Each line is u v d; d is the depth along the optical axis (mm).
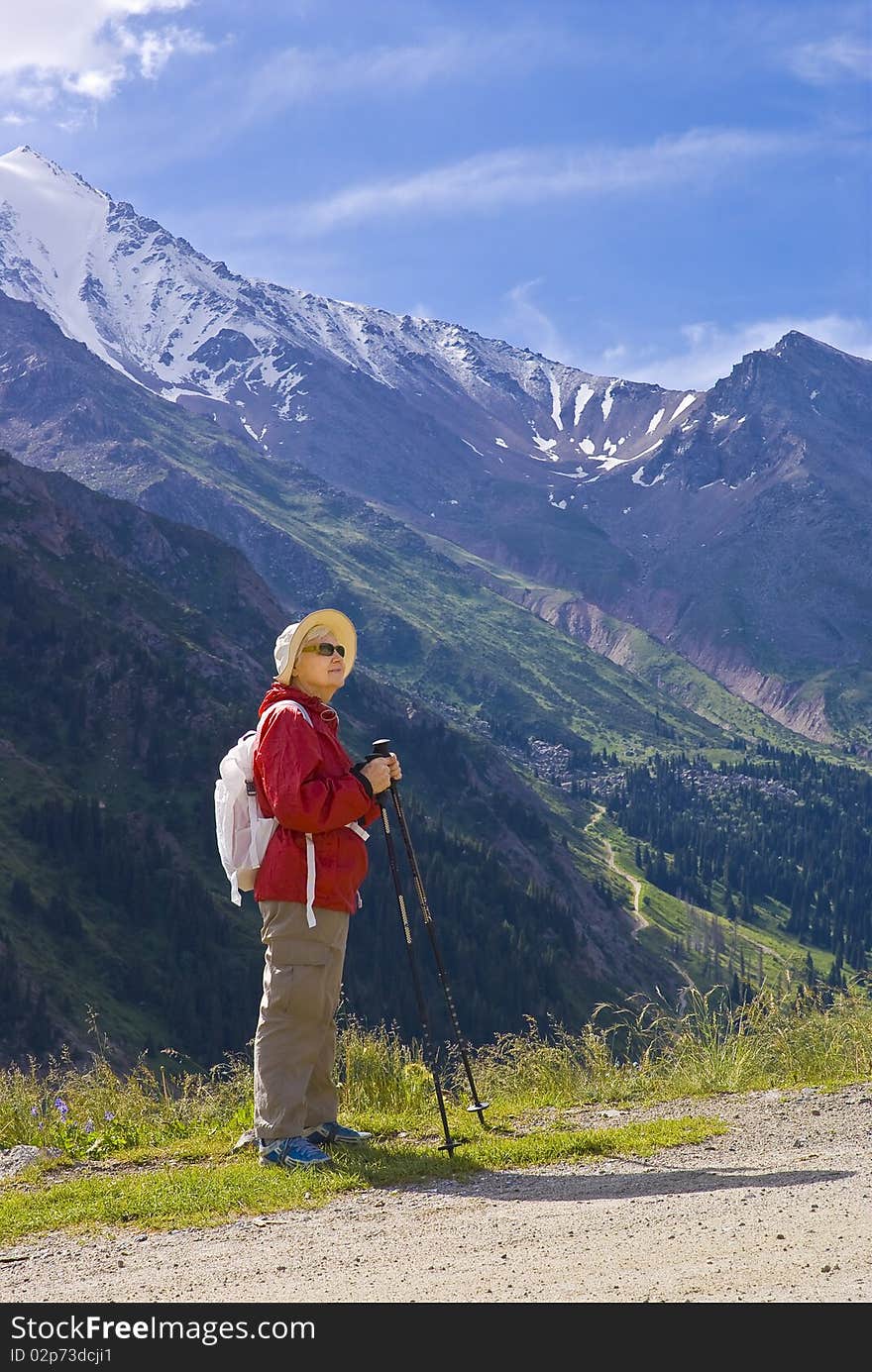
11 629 188250
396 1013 119000
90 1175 7516
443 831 183000
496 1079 9930
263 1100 7172
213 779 171125
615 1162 6660
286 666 7391
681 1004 10117
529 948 154000
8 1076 9617
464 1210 5742
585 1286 4188
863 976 10312
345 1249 5094
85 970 126250
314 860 7094
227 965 137125
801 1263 4191
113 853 147375
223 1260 5074
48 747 171000
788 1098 8258
